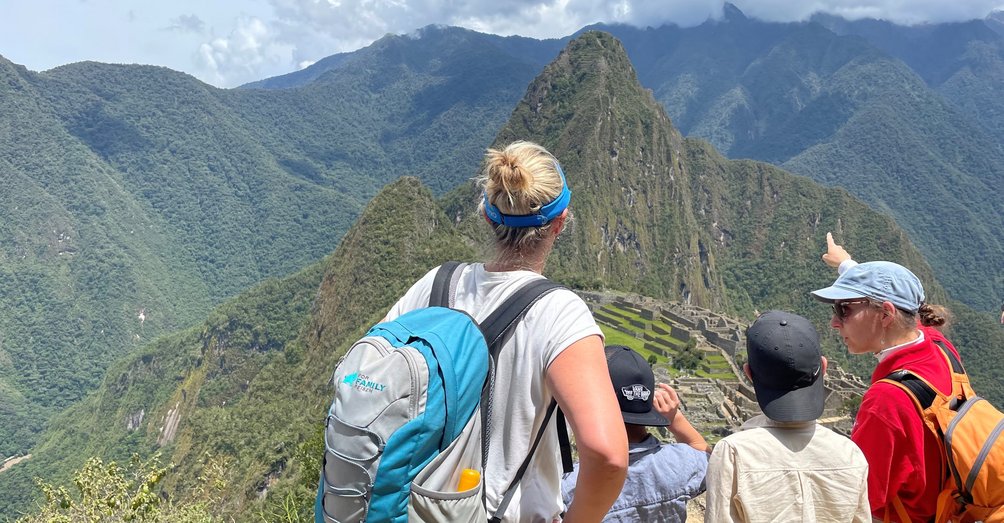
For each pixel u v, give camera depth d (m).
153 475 9.55
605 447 2.35
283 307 132.88
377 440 2.38
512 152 2.85
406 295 3.20
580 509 2.46
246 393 92.81
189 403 127.50
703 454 3.84
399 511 2.37
